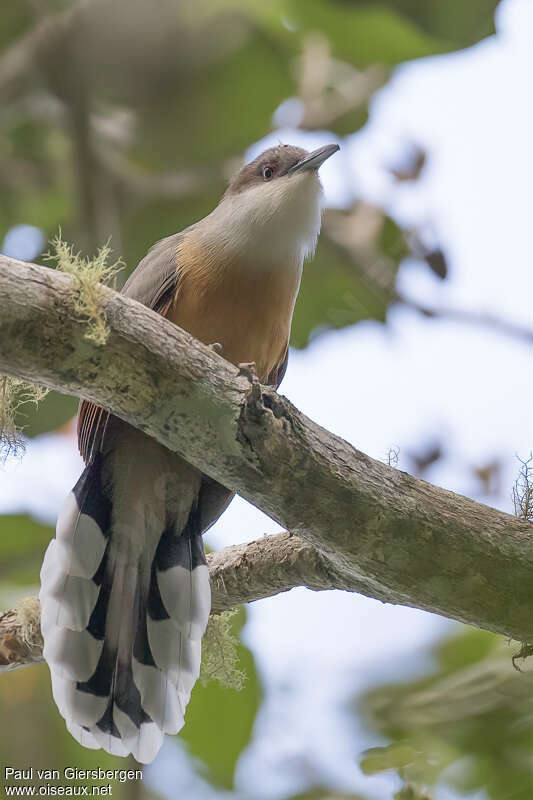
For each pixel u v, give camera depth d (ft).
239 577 31.22
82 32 44.11
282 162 35.40
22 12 48.26
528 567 25.70
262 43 47.11
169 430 25.12
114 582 30.66
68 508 30.86
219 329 33.32
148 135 49.85
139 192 47.93
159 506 31.68
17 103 47.09
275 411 24.66
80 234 44.96
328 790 36.19
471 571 25.76
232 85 48.26
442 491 26.17
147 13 44.39
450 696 32.04
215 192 48.37
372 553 25.89
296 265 34.27
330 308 47.91
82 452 32.68
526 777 30.42
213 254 33.12
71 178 46.70
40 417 44.70
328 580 29.84
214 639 31.99
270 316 33.63
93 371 23.99
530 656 30.40
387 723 34.63
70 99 44.32
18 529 37.81
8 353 23.32
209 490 32.68
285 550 30.40
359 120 47.83
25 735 37.09
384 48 42.63
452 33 42.88
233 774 34.81
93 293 23.49
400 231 46.34
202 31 46.06
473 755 30.86
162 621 30.40
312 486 25.17
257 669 34.71
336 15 41.83
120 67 45.73
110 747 28.84
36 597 32.01
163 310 33.17
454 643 36.70
